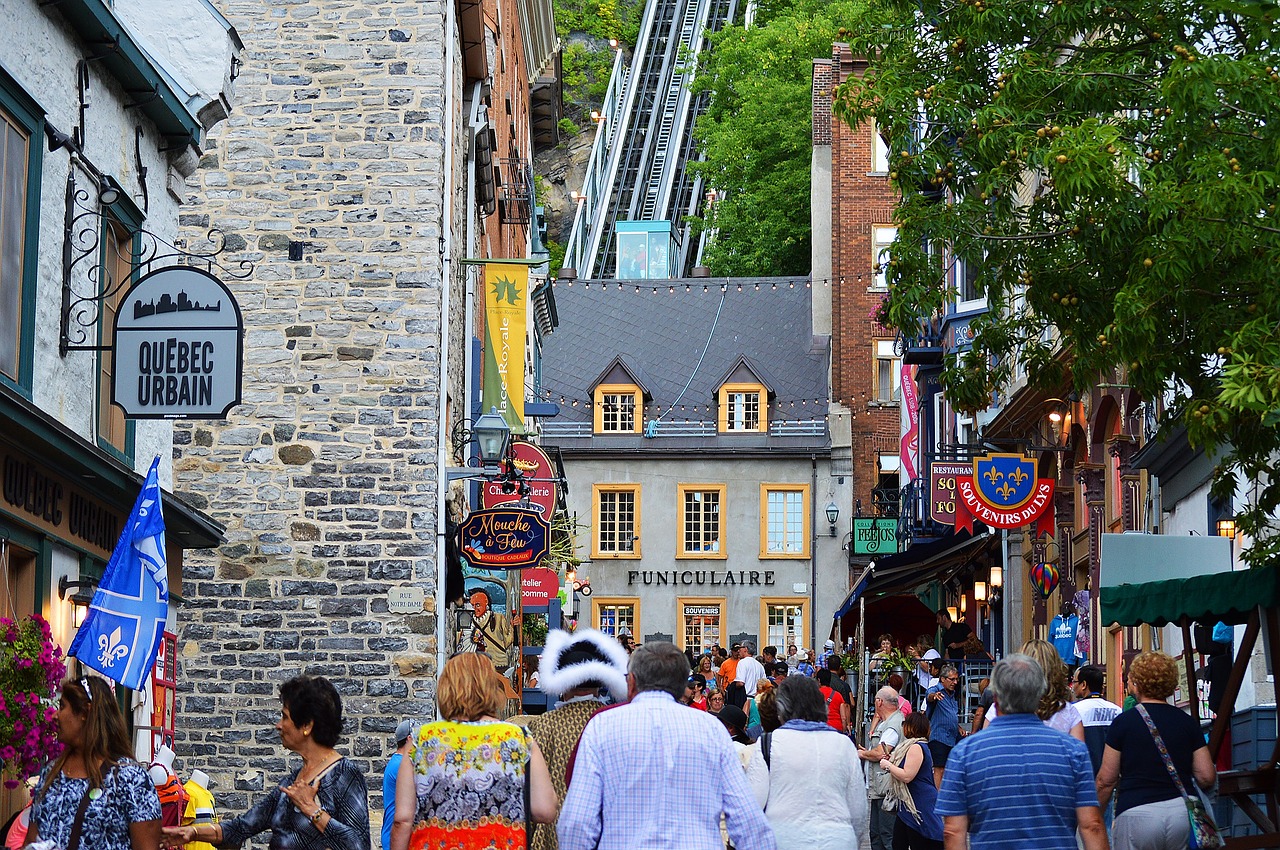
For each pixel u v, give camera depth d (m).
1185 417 13.69
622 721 8.43
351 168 26.94
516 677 31.73
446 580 27.50
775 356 71.00
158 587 13.20
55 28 15.86
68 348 16.05
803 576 64.31
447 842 9.15
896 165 17.47
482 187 35.03
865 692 30.91
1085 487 30.16
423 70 27.11
